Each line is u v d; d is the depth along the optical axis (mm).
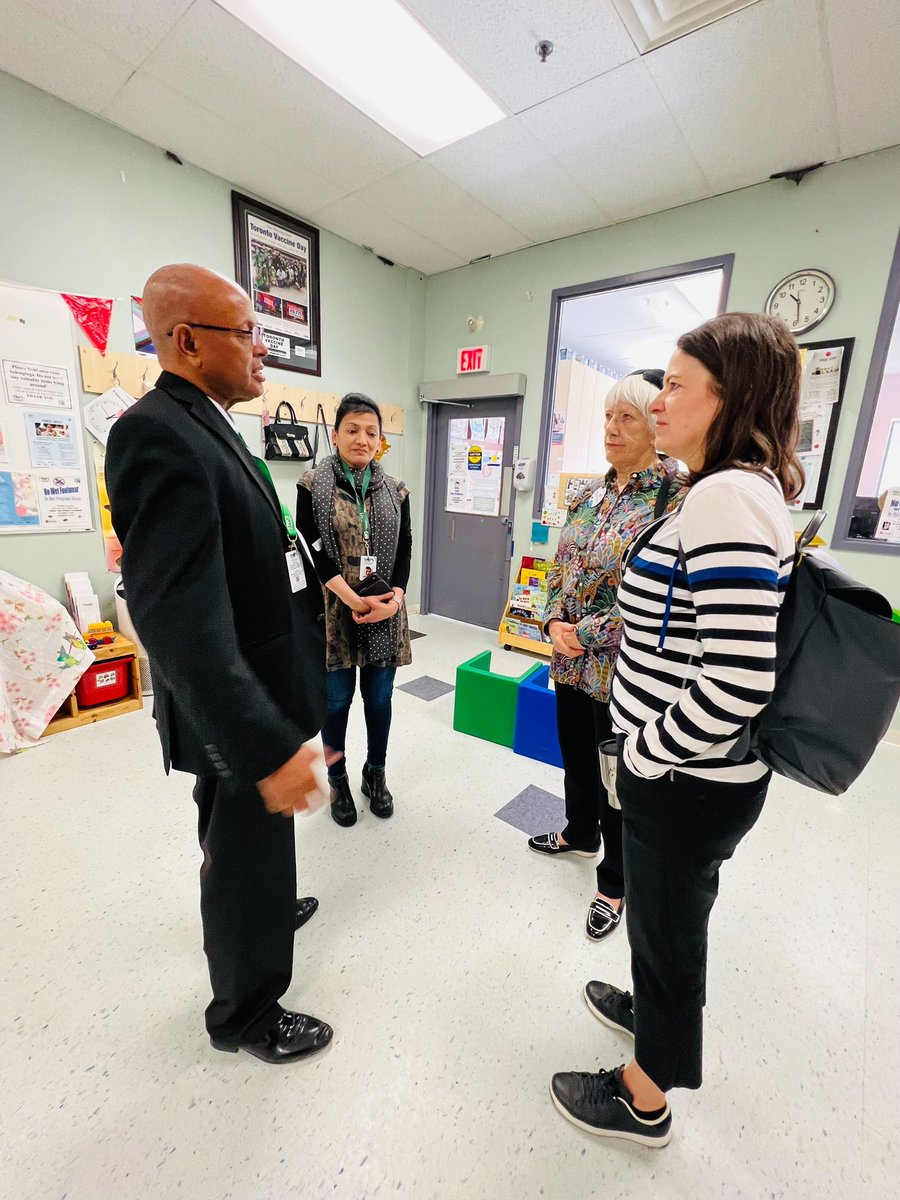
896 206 2354
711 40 1846
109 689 2549
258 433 3273
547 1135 968
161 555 687
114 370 2576
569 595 1428
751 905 1536
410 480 4449
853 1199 889
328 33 1902
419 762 2236
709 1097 1042
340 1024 1149
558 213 3076
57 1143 925
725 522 608
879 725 634
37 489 2428
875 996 1266
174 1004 1183
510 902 1510
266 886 944
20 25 1869
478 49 1940
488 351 3865
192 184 2732
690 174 2623
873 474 2832
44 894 1461
